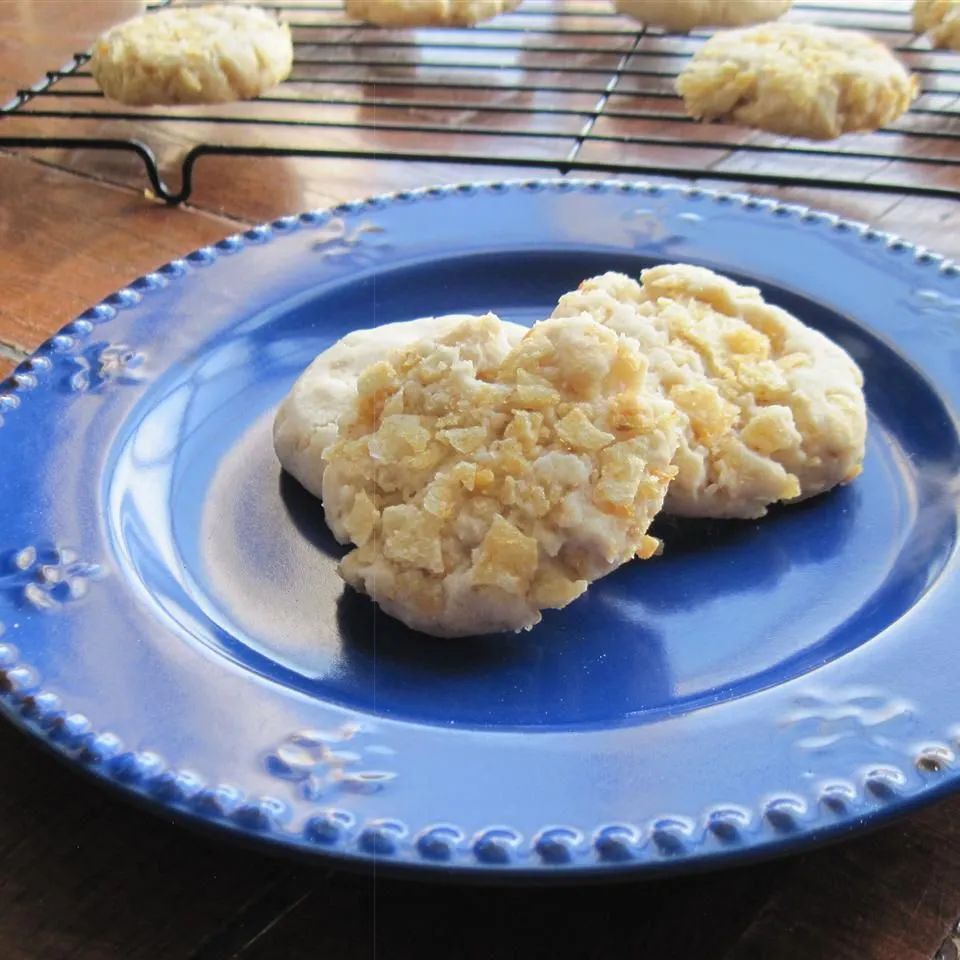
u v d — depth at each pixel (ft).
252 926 0.93
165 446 1.17
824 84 1.49
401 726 0.95
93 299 1.37
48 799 0.97
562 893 0.94
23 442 1.13
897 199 1.48
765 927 0.93
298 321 1.27
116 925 0.93
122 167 1.57
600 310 1.17
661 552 1.11
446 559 1.03
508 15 1.88
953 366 1.20
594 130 1.61
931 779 0.91
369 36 1.83
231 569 1.10
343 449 1.08
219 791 0.91
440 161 1.54
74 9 1.94
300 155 1.48
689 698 1.02
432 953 0.92
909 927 0.93
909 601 1.06
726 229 1.32
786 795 0.91
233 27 1.62
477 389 1.06
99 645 0.98
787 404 1.14
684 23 1.75
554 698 1.02
